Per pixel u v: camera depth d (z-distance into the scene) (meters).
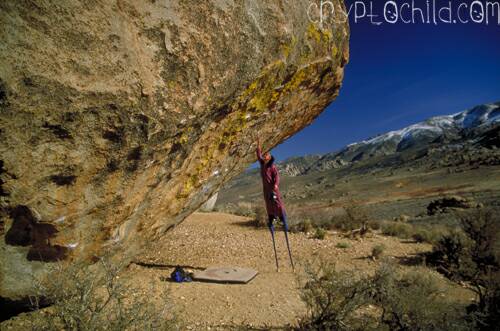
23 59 2.46
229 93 3.98
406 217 22.88
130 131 3.18
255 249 8.69
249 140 5.53
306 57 4.96
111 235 3.97
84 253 3.76
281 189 120.56
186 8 3.38
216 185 5.93
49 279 3.08
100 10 2.80
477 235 7.25
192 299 4.83
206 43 3.54
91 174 3.20
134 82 3.04
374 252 8.09
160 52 3.20
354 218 12.59
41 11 2.52
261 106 4.91
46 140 2.79
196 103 3.61
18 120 2.56
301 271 6.59
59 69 2.63
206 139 4.45
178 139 3.80
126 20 2.98
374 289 4.02
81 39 2.72
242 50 3.90
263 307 4.70
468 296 5.56
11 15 2.39
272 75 4.52
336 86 6.38
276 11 4.29
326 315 3.89
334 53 5.56
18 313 3.52
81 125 2.89
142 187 3.93
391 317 3.94
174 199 4.87
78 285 2.74
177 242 9.10
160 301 4.54
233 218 14.73
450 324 3.62
